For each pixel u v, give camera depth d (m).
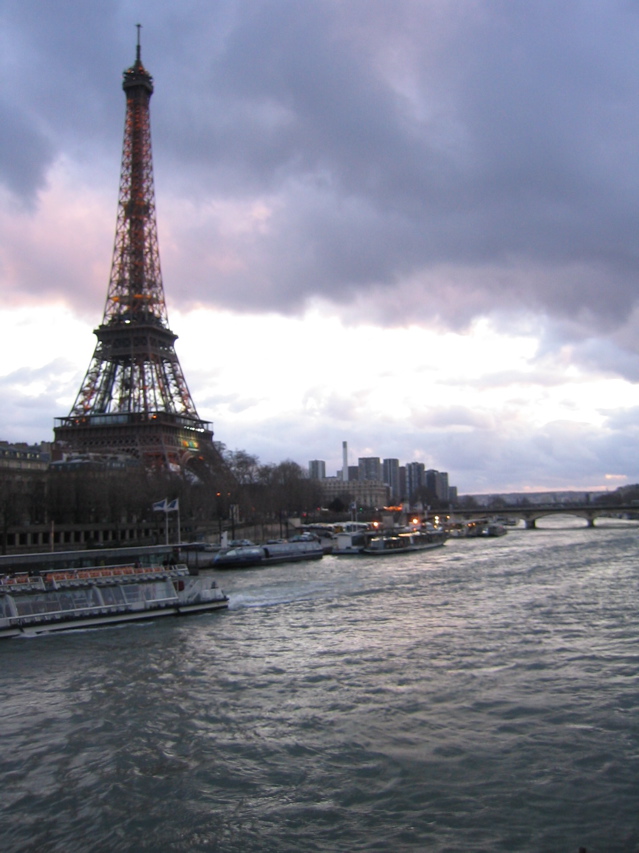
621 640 73.56
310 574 143.00
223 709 55.16
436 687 58.88
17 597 82.38
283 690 59.38
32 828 38.34
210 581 108.12
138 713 54.75
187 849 36.22
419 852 35.38
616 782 41.59
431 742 47.75
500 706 53.97
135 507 194.50
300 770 44.25
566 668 63.38
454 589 116.19
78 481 189.38
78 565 92.38
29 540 179.38
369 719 52.12
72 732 51.19
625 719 50.72
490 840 36.19
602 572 137.62
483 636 77.25
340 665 66.50
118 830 38.03
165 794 41.75
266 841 36.72
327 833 37.28
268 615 93.88
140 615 90.38
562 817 38.12
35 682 63.06
